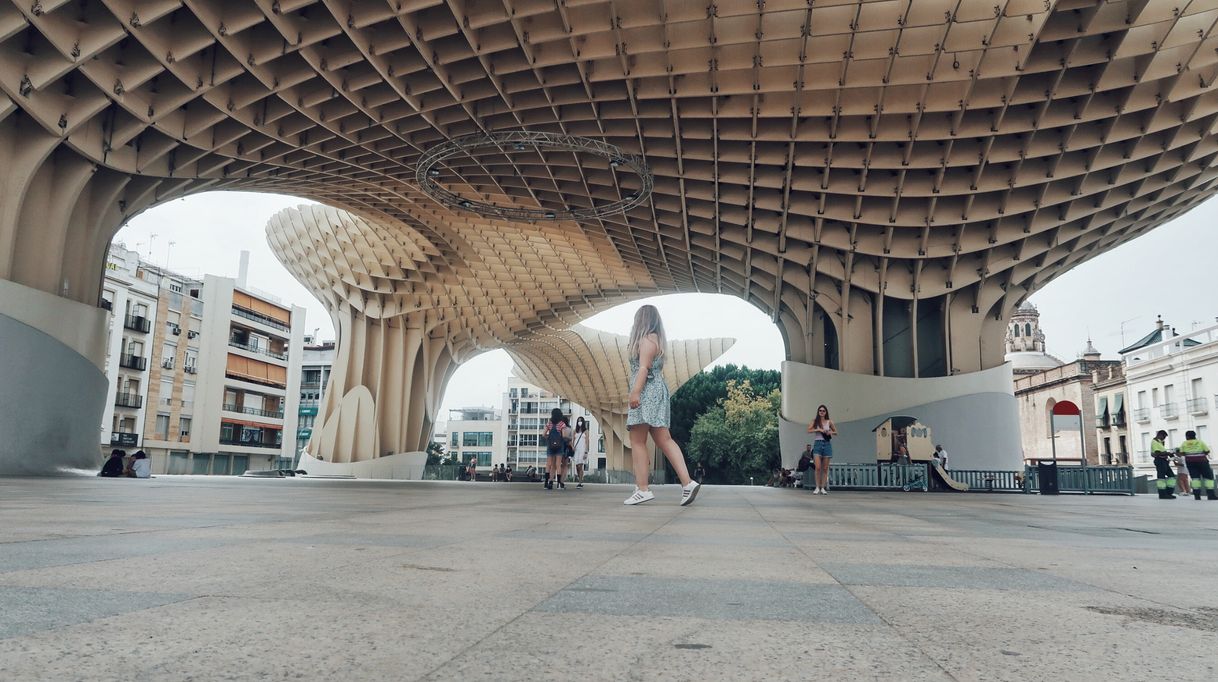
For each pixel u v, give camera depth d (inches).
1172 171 1018.1
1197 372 1800.0
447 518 230.8
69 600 76.9
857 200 1045.8
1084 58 743.7
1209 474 745.6
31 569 99.0
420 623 70.4
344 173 1062.4
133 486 504.1
